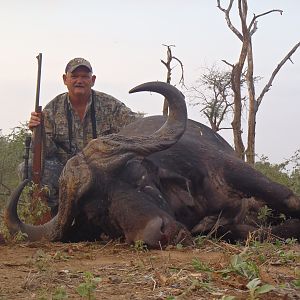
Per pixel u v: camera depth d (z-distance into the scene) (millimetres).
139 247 2836
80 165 3152
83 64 4461
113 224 3104
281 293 1943
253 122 7305
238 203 3549
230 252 2680
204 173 3484
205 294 1933
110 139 3166
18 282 2156
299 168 5707
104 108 4559
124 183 3111
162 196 3172
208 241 3105
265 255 2609
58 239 3312
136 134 3688
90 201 3141
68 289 2043
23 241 3359
